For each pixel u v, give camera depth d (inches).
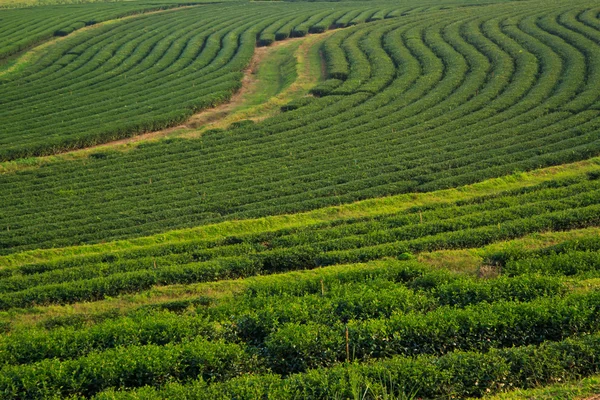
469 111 2519.7
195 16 4709.6
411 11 4446.4
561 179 1772.9
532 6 4020.7
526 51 3125.0
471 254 1321.4
